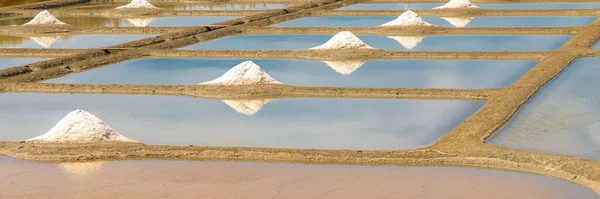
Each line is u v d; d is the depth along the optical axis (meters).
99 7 41.50
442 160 13.08
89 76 21.30
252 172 12.78
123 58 23.67
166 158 13.58
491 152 13.23
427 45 25.91
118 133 14.96
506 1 38.78
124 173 12.83
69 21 35.47
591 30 27.17
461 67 21.67
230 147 13.87
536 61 22.45
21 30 31.02
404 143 14.28
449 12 34.75
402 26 29.55
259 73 19.34
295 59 23.58
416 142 14.33
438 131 15.05
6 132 15.48
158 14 37.06
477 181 12.19
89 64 22.53
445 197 11.52
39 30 30.94
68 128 14.62
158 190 12.01
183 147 13.92
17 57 24.97
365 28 29.73
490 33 28.34
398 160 13.13
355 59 23.23
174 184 12.27
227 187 12.09
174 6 41.69
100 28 31.03
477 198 11.47
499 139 14.34
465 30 28.78
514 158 12.95
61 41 28.44
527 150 13.62
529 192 11.70
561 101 17.20
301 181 12.30
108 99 18.39
